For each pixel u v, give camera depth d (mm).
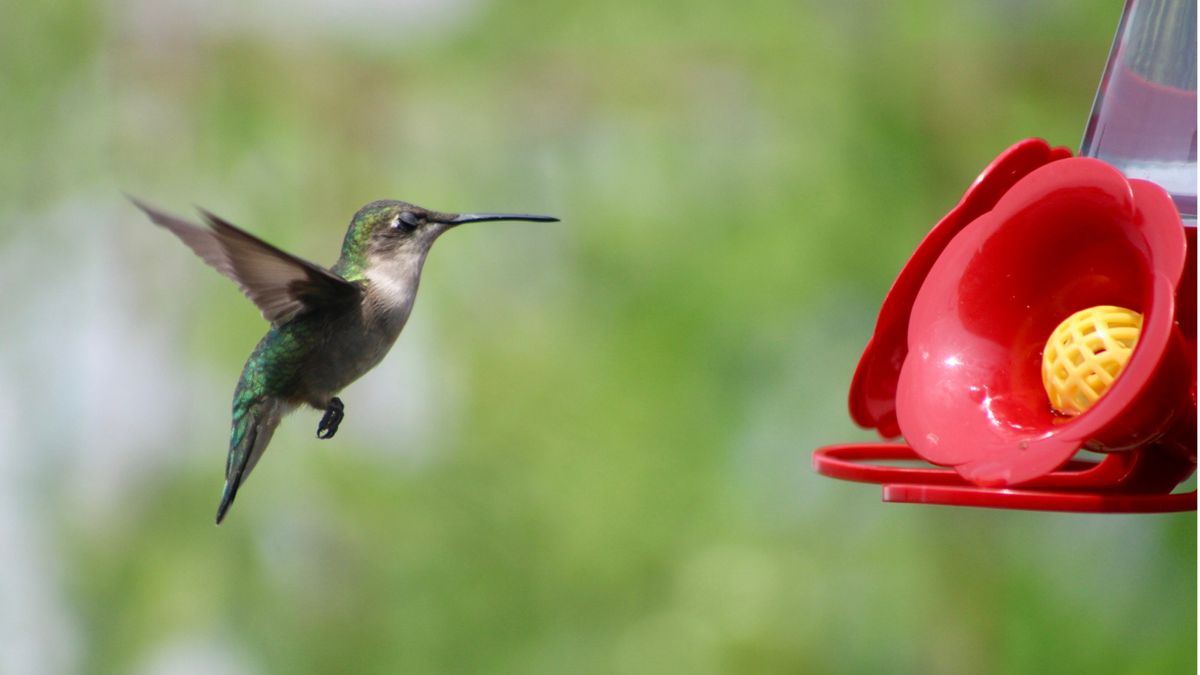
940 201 10422
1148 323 5125
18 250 11742
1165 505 5086
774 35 10914
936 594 10617
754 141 10945
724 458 10703
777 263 10516
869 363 6379
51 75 11773
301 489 11289
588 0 11320
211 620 11219
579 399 10875
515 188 11305
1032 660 10000
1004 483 5223
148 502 11406
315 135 11320
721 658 10609
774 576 10727
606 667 10742
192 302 11500
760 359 10586
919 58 10586
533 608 10984
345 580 11234
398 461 11406
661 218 10930
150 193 11523
